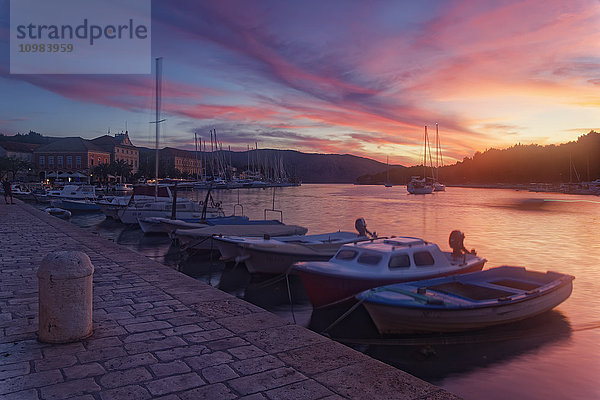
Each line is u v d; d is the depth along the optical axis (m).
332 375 4.34
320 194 116.06
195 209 33.31
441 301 8.84
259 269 15.10
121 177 114.62
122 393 3.90
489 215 48.72
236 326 5.85
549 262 20.16
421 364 8.34
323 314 11.52
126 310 6.58
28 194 60.50
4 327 5.69
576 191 122.88
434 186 138.25
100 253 12.29
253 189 150.00
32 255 11.62
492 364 8.32
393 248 11.41
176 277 9.02
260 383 4.14
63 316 5.12
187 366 4.52
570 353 8.81
